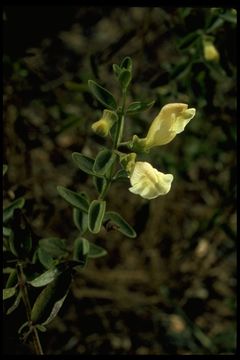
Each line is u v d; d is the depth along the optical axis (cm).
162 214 46
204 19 31
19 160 36
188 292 44
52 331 39
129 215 44
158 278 44
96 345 40
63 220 41
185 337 41
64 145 39
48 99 36
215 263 44
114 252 46
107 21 49
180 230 46
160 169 40
